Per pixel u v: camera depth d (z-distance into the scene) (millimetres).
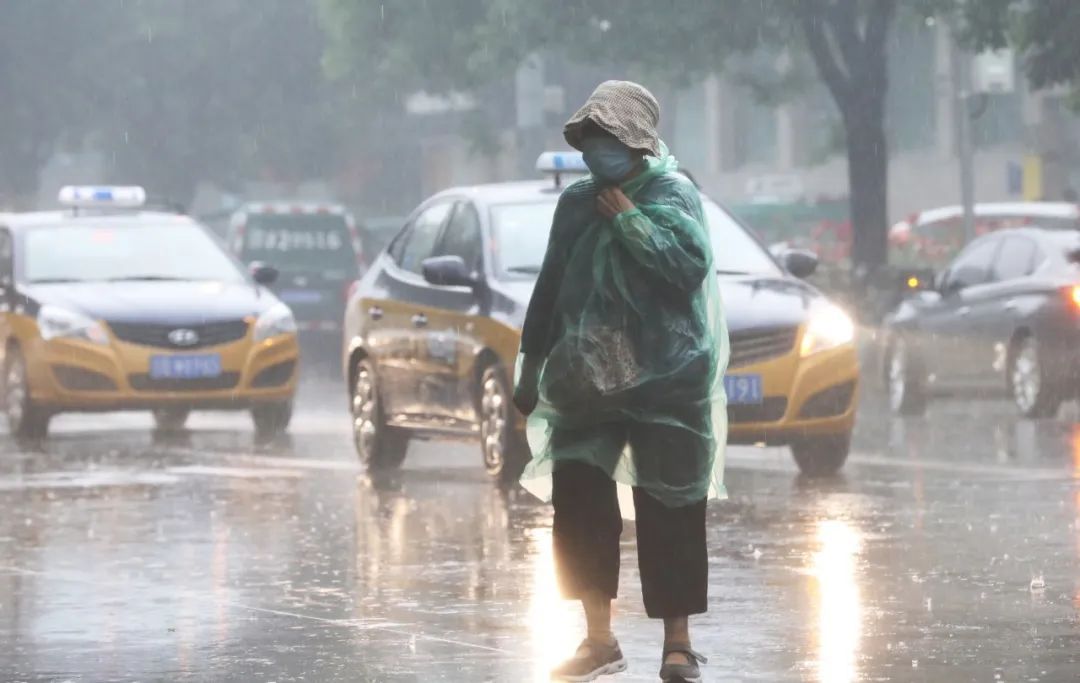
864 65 45938
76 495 23062
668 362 11688
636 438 11766
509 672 12352
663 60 50062
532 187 26031
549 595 15414
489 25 50812
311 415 36656
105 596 15617
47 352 30438
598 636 11898
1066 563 16766
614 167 11680
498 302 24219
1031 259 34219
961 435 30609
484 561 17328
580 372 11680
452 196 26281
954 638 13305
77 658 13031
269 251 56344
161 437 32062
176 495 23031
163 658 13000
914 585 15602
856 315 43812
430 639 13531
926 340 35812
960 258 36094
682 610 11758
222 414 37688
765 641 13250
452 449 29688
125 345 30438
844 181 90438
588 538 11844
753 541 18312
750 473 24781
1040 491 22281
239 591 15805
